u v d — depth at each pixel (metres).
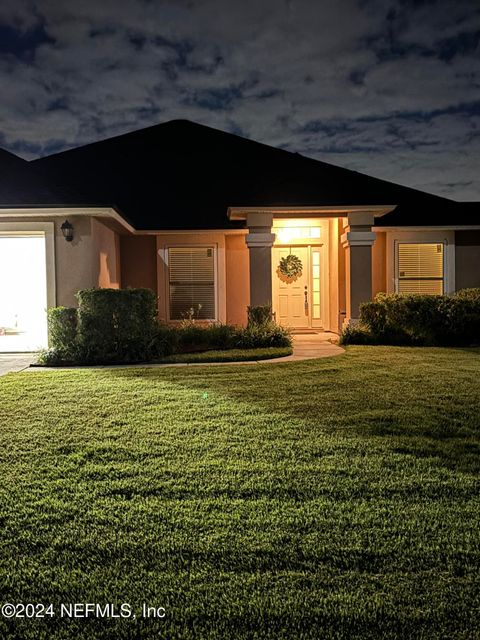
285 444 4.70
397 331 12.10
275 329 11.77
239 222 14.42
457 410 5.82
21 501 3.57
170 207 15.21
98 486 3.81
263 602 2.47
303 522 3.23
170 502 3.53
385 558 2.83
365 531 3.11
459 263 14.68
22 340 13.46
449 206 15.63
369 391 6.82
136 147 17.86
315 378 7.79
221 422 5.42
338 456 4.38
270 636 2.26
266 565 2.78
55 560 2.86
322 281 15.14
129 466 4.19
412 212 15.02
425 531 3.11
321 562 2.80
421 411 5.80
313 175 16.25
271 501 3.53
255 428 5.19
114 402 6.38
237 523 3.23
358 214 12.44
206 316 14.78
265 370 8.59
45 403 6.37
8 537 3.10
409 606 2.43
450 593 2.53
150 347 10.32
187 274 14.77
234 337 11.62
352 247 12.45
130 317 10.25
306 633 2.27
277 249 15.21
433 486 3.76
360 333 12.12
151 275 14.84
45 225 10.97
